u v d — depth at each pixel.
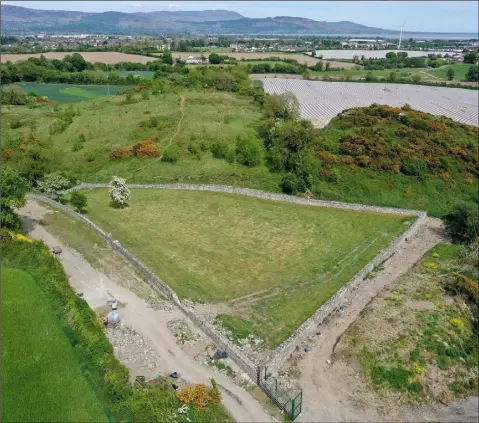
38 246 42.97
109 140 76.12
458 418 28.72
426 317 36.28
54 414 25.47
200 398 26.47
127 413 25.52
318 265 43.97
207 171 67.00
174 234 49.41
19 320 33.16
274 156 66.44
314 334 34.75
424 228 56.06
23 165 60.88
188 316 35.44
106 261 43.34
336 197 62.53
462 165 69.19
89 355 29.98
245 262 44.06
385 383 30.22
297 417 26.98
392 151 69.69
